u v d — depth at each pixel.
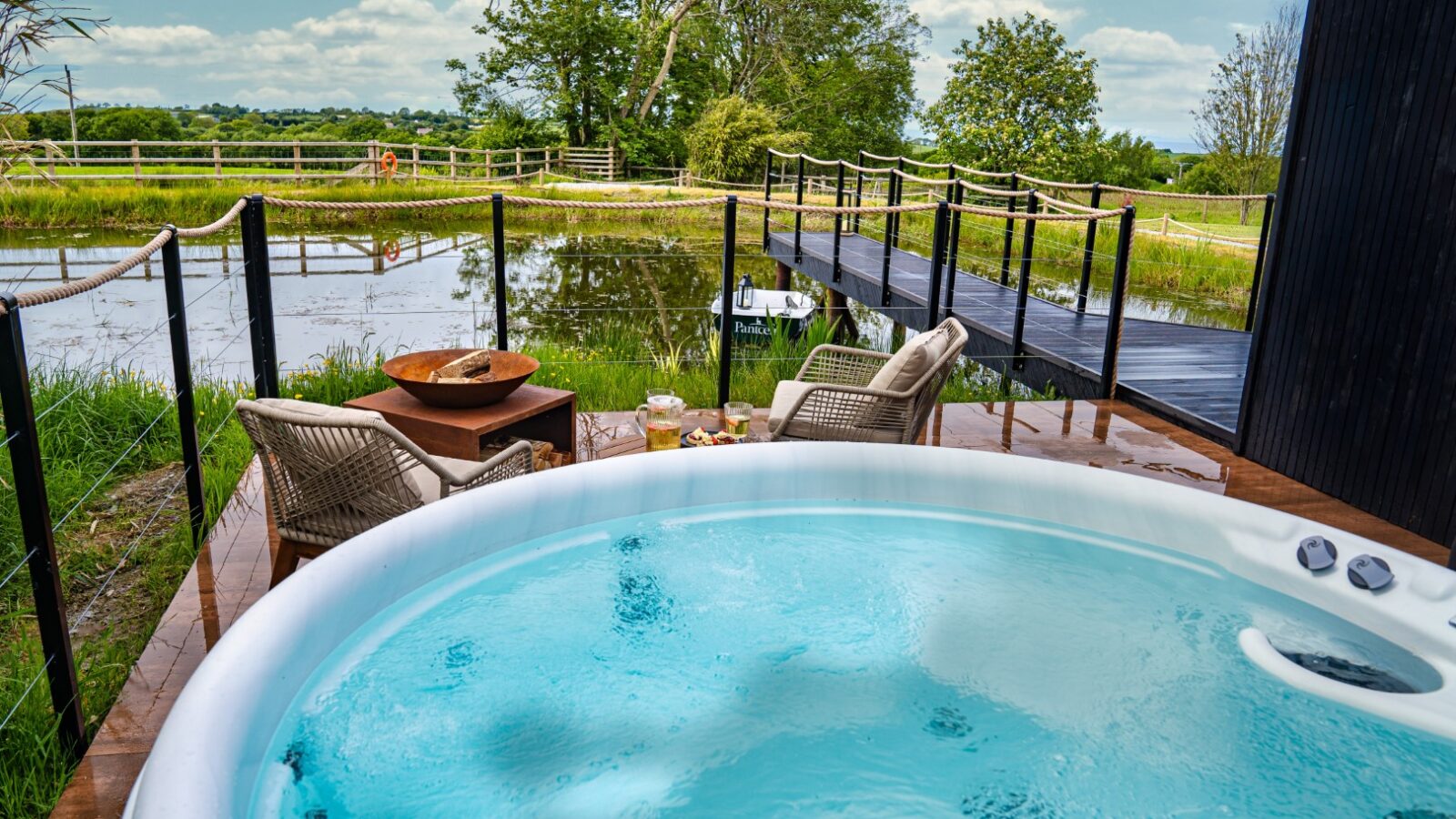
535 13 25.30
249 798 1.57
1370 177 3.43
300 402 2.57
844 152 28.98
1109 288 11.37
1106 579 2.64
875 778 1.83
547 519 2.62
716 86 28.27
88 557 3.28
